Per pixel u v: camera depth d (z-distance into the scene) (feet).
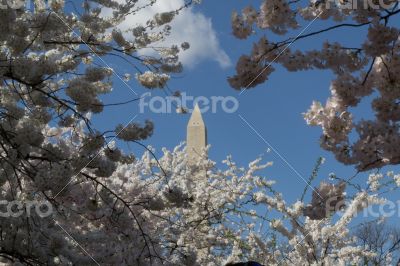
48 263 17.34
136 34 21.47
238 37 14.55
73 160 16.19
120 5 22.38
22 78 15.69
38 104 16.58
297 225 26.50
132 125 17.04
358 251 26.94
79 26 21.39
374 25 13.08
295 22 14.16
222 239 30.91
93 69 17.52
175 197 19.01
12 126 15.98
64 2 20.29
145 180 29.94
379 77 14.30
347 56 14.26
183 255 20.90
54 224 19.02
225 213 30.09
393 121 14.23
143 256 21.26
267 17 14.14
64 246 17.69
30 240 17.04
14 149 14.83
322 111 14.52
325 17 13.98
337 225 24.90
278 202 27.20
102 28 22.17
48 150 15.38
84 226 23.41
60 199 20.89
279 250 29.91
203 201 31.01
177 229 28.68
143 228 24.49
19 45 14.98
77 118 18.38
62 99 15.98
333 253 27.30
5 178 15.96
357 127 13.87
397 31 13.06
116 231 21.67
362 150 13.57
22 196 16.97
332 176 16.85
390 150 13.26
